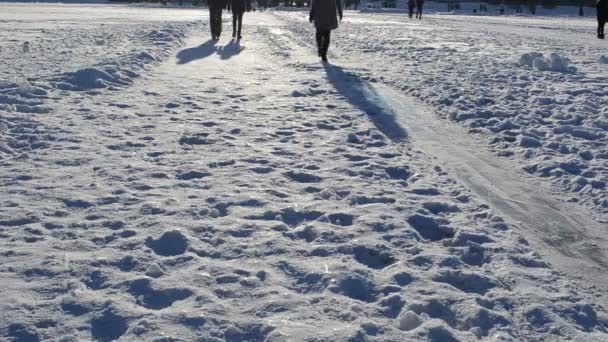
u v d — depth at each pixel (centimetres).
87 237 400
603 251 417
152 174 542
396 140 706
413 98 971
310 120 777
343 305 314
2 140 643
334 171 563
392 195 500
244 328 291
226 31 2420
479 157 650
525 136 716
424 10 6312
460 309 315
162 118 775
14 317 295
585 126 774
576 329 304
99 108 826
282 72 1216
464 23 3488
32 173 538
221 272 351
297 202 477
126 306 309
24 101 842
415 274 353
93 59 1277
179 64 1308
